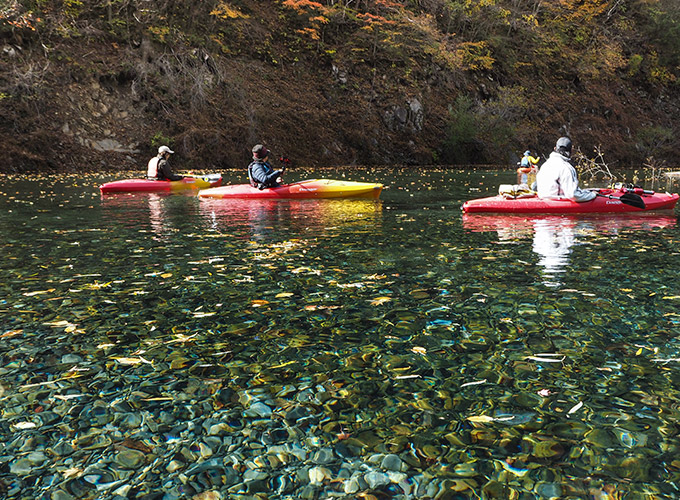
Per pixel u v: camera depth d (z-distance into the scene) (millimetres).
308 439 1951
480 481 1690
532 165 12133
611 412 2115
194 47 22609
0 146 16688
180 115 20734
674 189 13305
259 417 2111
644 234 6141
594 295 3705
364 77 25844
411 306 3492
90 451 1888
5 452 1883
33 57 18828
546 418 2074
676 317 3223
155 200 10125
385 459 1817
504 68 30391
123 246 5590
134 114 19906
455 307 3465
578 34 34219
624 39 35219
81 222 7305
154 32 21641
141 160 19062
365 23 27391
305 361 2643
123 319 3277
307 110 23719
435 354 2713
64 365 2611
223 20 24297
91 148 18406
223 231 6559
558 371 2500
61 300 3660
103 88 19703
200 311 3424
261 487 1677
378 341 2893
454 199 10336
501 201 8039
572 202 7895
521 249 5344
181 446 1915
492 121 26641
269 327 3121
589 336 2934
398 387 2354
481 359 2643
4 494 1648
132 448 1905
